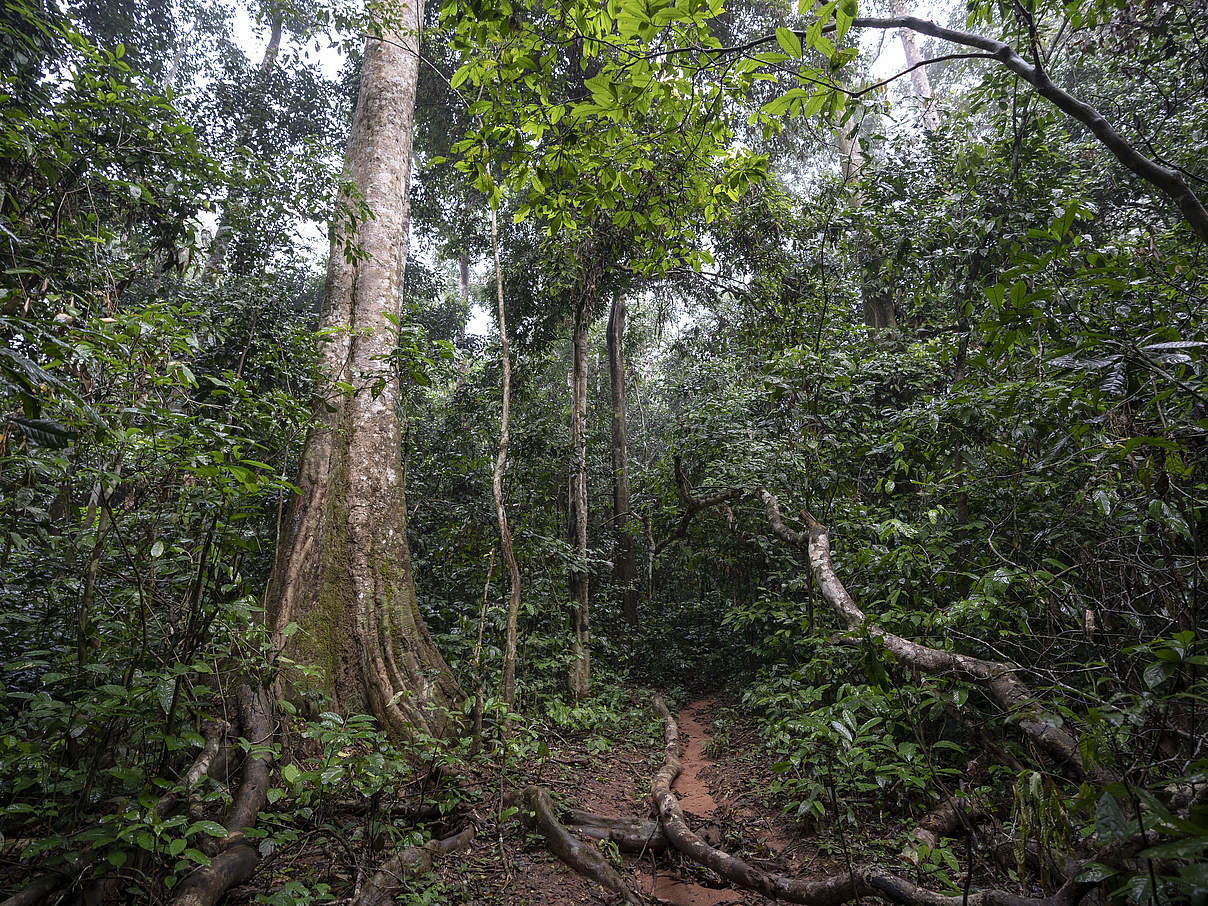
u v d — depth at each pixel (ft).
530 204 14.17
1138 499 10.21
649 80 10.92
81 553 11.96
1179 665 5.94
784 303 29.86
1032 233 9.77
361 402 20.25
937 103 31.01
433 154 43.75
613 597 41.06
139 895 8.77
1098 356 9.25
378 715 17.29
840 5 8.69
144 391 10.82
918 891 8.20
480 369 44.55
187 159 15.84
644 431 62.34
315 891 9.89
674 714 28.76
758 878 10.82
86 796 9.20
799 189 50.57
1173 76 20.71
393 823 12.78
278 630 16.85
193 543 11.59
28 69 17.15
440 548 28.99
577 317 31.94
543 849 12.73
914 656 10.80
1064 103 8.67
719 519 31.24
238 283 24.97
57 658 11.94
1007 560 12.10
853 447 21.16
